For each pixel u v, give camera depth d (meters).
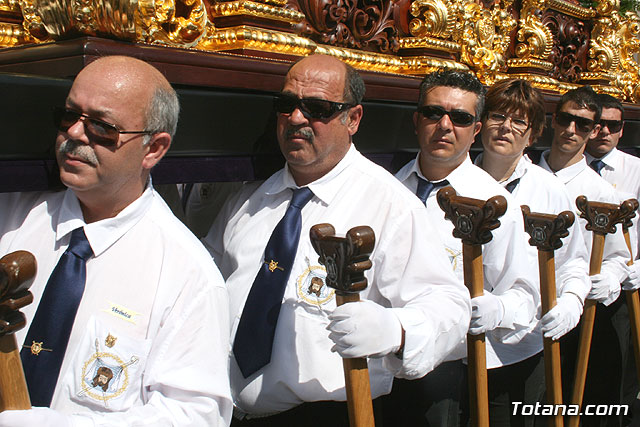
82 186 1.52
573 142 3.57
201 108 1.94
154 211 1.65
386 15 3.03
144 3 1.89
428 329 1.83
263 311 2.04
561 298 2.75
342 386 2.02
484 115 2.94
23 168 1.65
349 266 1.63
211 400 1.50
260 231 2.20
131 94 1.53
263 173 2.27
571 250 3.10
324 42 2.73
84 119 1.49
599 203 2.90
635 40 5.52
